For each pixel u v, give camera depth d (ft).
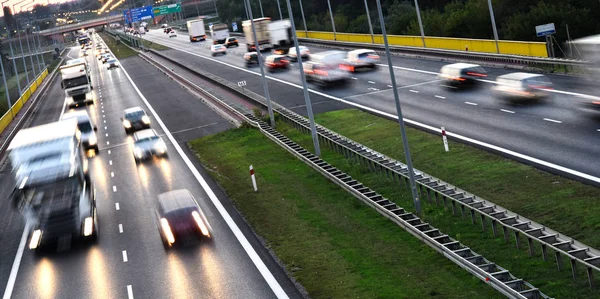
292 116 196.65
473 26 314.96
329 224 108.17
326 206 117.39
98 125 242.58
